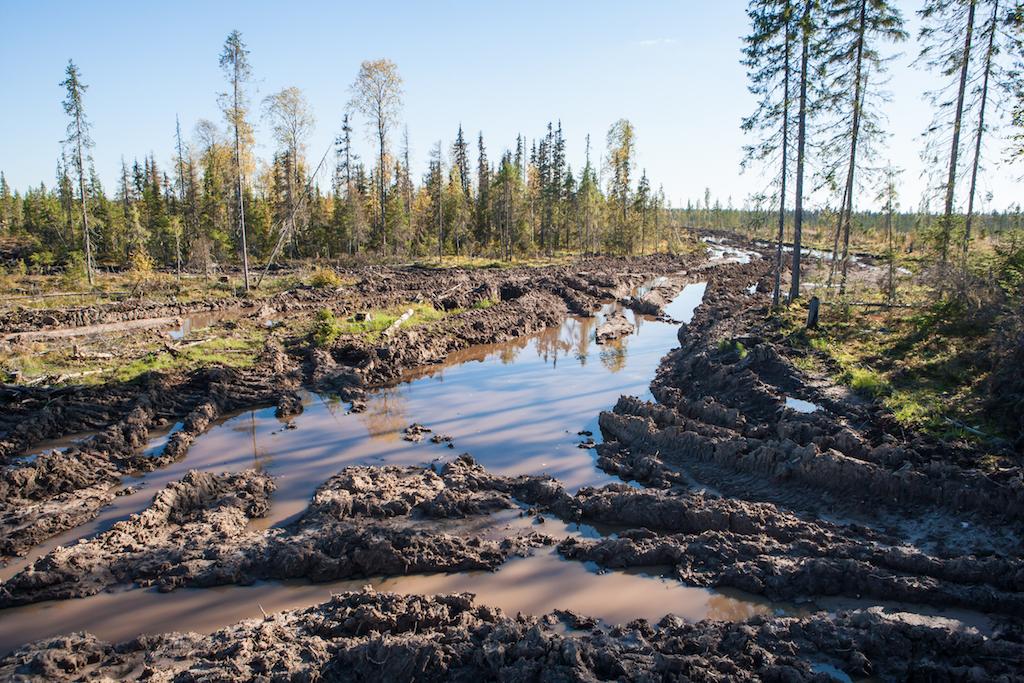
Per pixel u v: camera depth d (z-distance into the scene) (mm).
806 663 7992
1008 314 17281
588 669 7734
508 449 16797
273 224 63812
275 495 14227
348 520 12531
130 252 57062
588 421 18875
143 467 15711
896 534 11148
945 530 10953
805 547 10883
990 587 9453
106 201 67000
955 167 25125
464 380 23984
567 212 73812
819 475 12805
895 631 8414
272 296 40312
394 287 42531
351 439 17703
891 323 21797
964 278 19750
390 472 14852
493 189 68125
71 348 25078
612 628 9180
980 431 12969
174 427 18750
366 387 23031
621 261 64188
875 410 14984
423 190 79938
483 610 9617
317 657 8312
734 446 14422
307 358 25391
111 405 19422
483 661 8008
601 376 24000
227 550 11523
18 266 51594
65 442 17484
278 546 11516
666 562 11156
